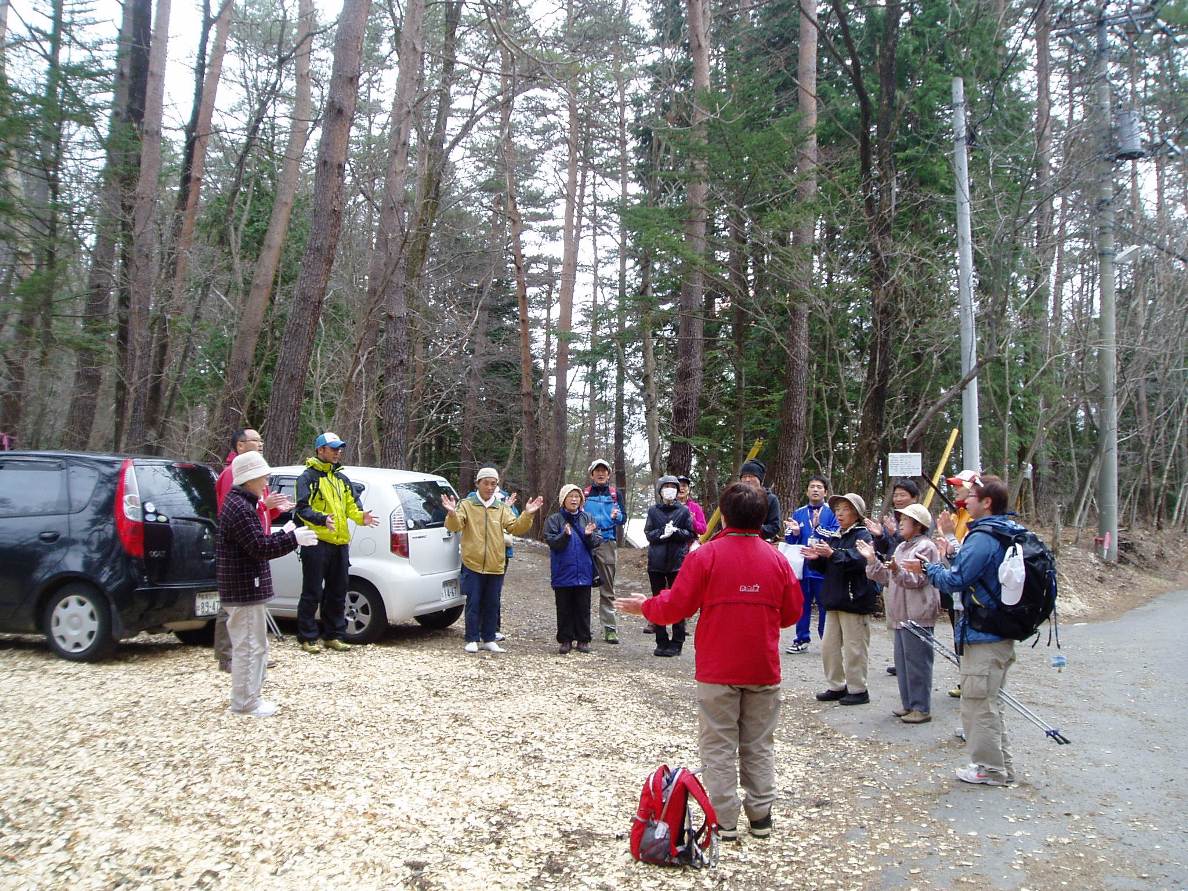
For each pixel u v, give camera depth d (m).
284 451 10.75
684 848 4.11
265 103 15.43
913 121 16.48
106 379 19.33
